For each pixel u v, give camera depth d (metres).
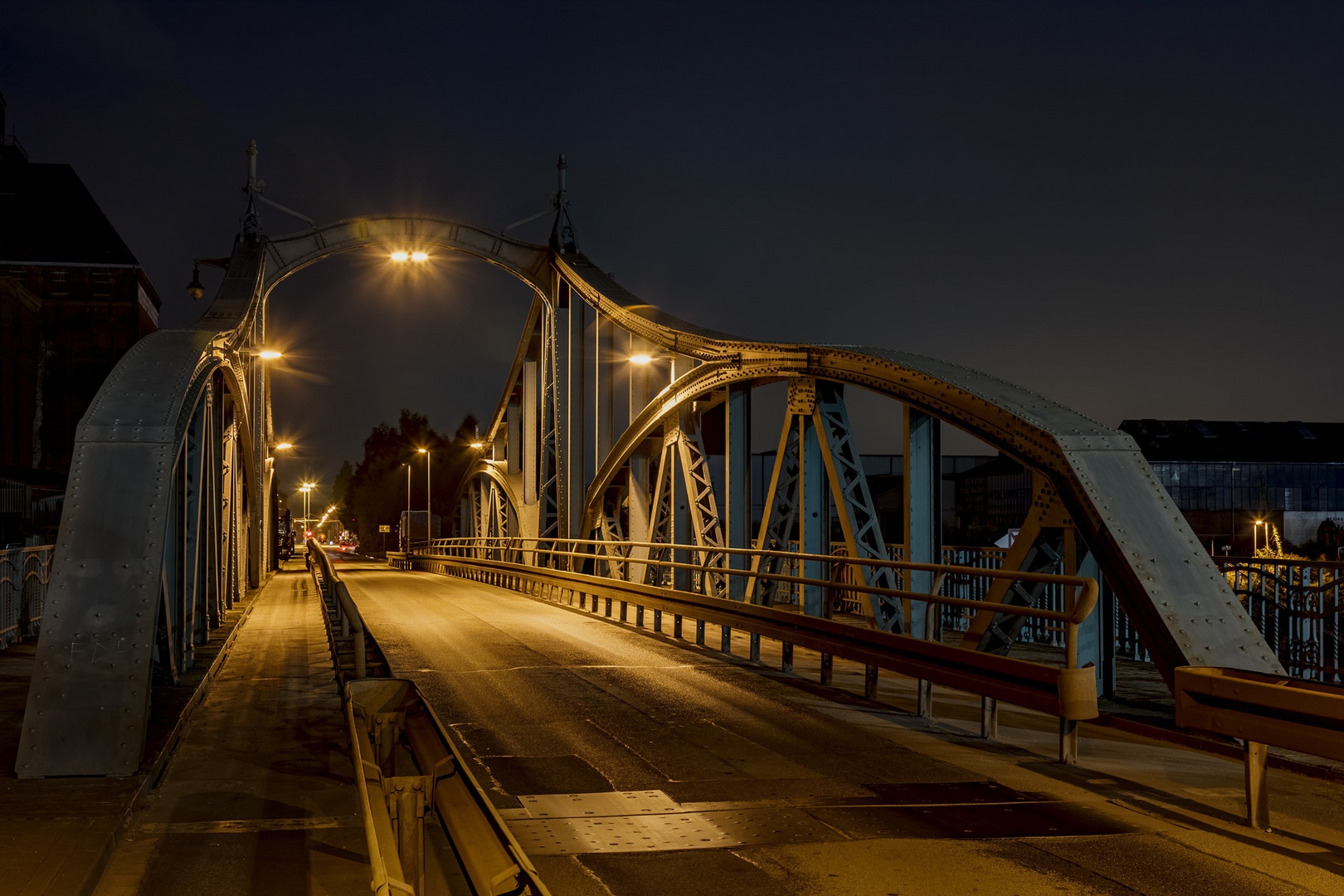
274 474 48.81
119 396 8.09
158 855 5.46
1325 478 63.19
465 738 8.69
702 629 15.16
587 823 6.22
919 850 5.67
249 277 26.66
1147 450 63.62
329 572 13.53
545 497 33.34
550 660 13.57
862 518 13.44
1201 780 7.29
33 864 4.96
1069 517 9.42
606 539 26.23
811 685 11.49
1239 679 6.30
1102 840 5.86
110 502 7.28
